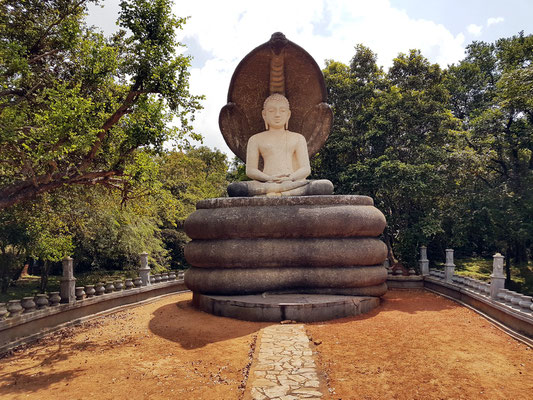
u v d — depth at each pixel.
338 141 21.55
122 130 10.32
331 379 6.09
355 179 20.36
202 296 11.10
